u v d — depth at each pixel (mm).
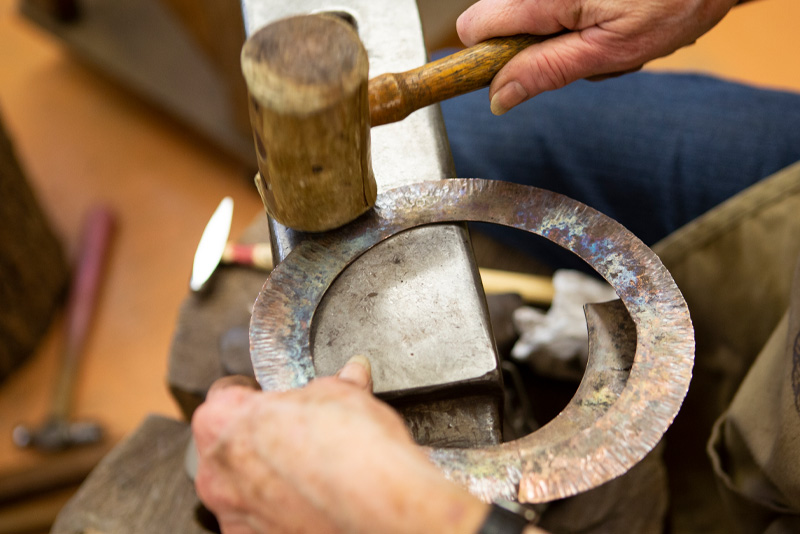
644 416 494
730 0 682
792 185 853
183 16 1624
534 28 650
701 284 916
